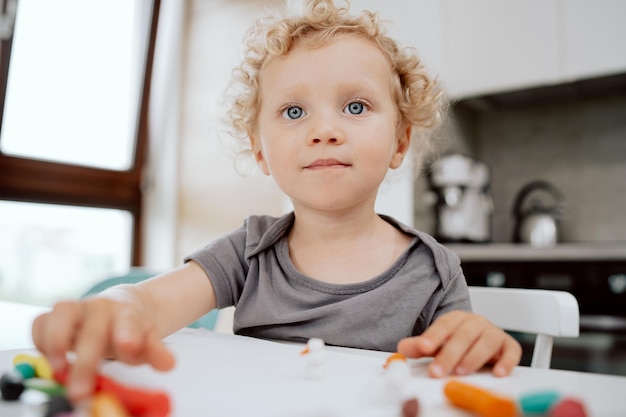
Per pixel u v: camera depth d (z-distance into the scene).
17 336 0.63
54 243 2.62
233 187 2.62
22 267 2.48
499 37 2.13
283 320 0.66
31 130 2.53
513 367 0.39
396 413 0.27
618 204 2.20
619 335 1.68
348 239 0.71
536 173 2.41
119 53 2.88
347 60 0.65
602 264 1.73
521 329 0.69
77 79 2.71
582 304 1.75
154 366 0.32
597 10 1.93
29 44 2.49
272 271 0.71
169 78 2.95
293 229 0.74
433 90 0.93
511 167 2.47
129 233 2.98
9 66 2.39
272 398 0.30
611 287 1.71
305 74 0.65
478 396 0.27
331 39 0.67
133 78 2.96
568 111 2.35
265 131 0.69
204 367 0.38
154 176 2.99
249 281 0.71
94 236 2.81
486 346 0.40
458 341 0.40
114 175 2.86
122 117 2.93
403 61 0.78
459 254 2.00
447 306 0.69
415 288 0.68
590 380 0.35
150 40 2.94
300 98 0.65
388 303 0.66
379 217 0.77
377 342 0.65
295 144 0.64
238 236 0.76
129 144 2.96
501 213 2.47
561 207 2.31
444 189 2.20
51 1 2.57
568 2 1.99
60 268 2.64
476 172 2.25
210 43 2.80
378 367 0.37
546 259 1.83
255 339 0.50
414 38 2.29
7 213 2.45
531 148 2.43
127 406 0.26
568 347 1.78
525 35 2.08
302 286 0.69
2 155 2.41
